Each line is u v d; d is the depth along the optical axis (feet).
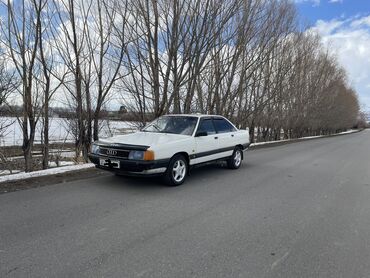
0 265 10.67
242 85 56.95
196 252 12.07
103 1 32.68
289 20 66.03
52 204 17.26
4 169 30.48
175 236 13.52
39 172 23.80
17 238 12.82
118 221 15.07
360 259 11.93
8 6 25.76
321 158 43.52
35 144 38.34
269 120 80.48
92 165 27.43
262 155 45.16
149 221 15.21
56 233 13.42
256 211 17.39
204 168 30.81
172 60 38.09
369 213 17.66
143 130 26.48
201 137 24.85
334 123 180.86
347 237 14.05
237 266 11.10
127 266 10.83
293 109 95.20
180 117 26.55
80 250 11.90
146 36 37.24
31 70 26.78
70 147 45.06
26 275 10.07
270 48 59.36
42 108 28.89
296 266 11.25
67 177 23.50
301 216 16.80
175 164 22.39
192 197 19.70
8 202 17.33
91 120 33.65
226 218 16.03
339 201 20.07
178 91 40.52
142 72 38.78
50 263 10.87
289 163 37.04
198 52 38.27
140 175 20.47
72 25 30.25
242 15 47.03
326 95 130.62
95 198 18.66
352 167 35.27
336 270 11.06
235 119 60.59
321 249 12.72
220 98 53.16
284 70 75.82
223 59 48.80
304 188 23.56
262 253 12.19
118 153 20.90
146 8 35.99
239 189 22.35
